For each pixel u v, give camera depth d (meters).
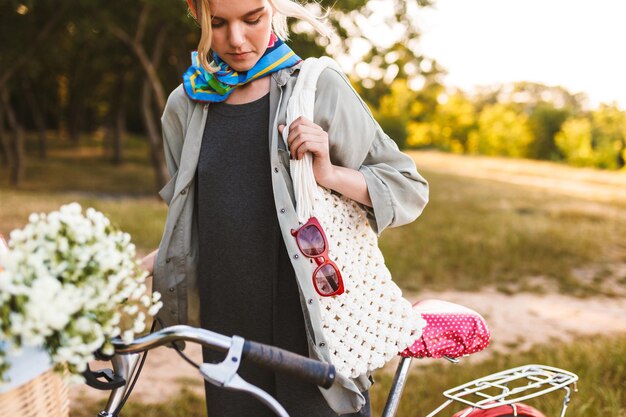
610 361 4.33
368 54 11.52
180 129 1.88
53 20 13.70
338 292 1.62
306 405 1.75
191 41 14.84
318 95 1.73
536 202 14.98
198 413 3.85
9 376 1.11
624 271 8.34
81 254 1.18
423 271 7.67
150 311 1.31
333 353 1.68
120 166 24.12
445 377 4.21
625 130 31.53
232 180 1.75
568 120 35.78
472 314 1.95
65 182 18.66
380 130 1.81
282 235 1.72
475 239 9.32
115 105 24.33
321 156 1.64
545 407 3.47
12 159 17.55
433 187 18.08
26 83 21.69
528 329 5.84
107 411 1.58
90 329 1.17
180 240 1.84
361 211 1.79
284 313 1.75
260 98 1.76
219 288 1.78
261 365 1.32
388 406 1.86
